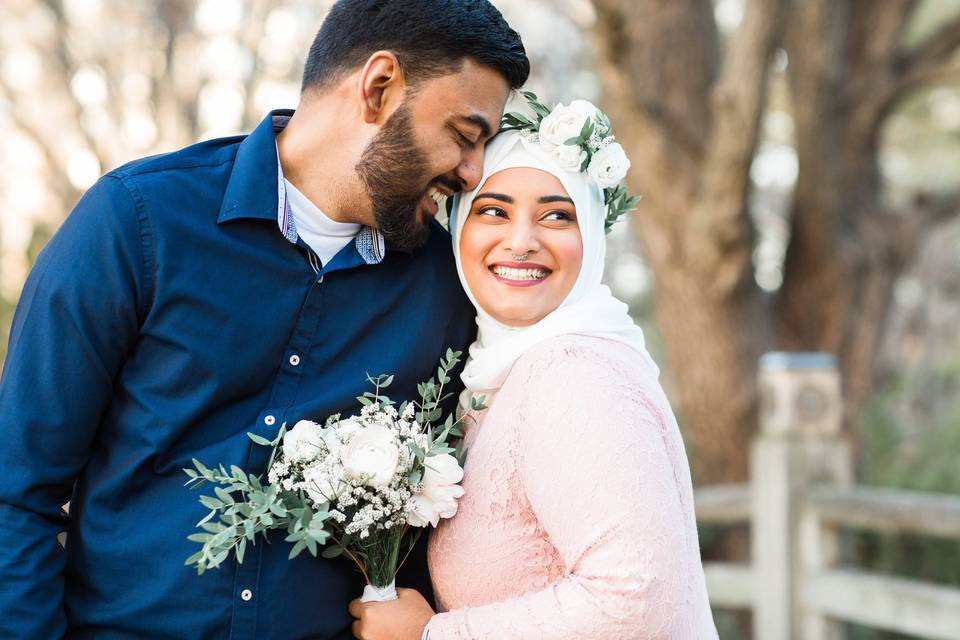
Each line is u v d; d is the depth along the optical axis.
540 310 1.99
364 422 1.86
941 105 9.40
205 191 1.93
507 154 2.00
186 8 8.37
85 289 1.82
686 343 5.68
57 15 8.20
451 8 1.90
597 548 1.73
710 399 5.68
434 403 1.96
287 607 1.88
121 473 1.88
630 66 5.24
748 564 6.09
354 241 2.02
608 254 10.44
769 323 5.81
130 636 1.86
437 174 1.94
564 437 1.79
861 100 5.97
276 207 1.93
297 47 8.50
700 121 5.62
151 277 1.86
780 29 4.78
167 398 1.88
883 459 6.08
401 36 1.90
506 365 1.96
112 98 8.31
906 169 10.47
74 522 1.94
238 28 8.41
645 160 5.50
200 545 1.84
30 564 1.80
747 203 5.30
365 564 1.93
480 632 1.82
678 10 5.70
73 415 1.84
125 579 1.86
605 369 1.83
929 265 10.59
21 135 8.22
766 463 4.70
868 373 6.04
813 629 4.56
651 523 1.72
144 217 1.87
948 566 5.13
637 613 1.69
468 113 1.91
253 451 1.89
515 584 1.88
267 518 1.76
